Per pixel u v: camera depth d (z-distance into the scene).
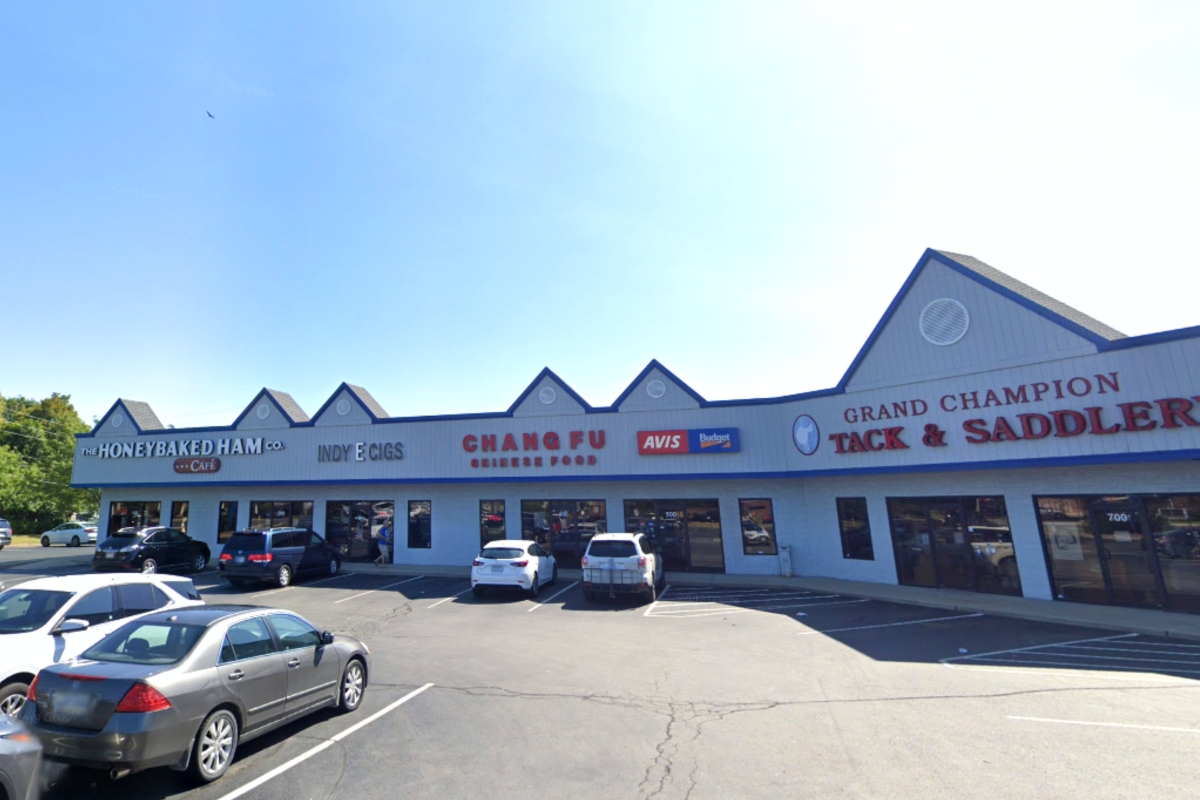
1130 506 13.80
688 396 21.03
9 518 44.88
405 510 24.19
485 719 7.46
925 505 17.20
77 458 27.77
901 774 5.81
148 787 5.62
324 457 24.36
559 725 7.23
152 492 27.22
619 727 7.15
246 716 6.20
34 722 5.45
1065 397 13.98
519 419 22.52
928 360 16.39
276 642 6.88
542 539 22.50
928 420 16.23
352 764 6.16
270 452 25.11
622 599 16.59
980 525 16.09
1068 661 10.10
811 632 12.49
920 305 16.69
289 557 19.58
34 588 8.13
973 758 6.17
